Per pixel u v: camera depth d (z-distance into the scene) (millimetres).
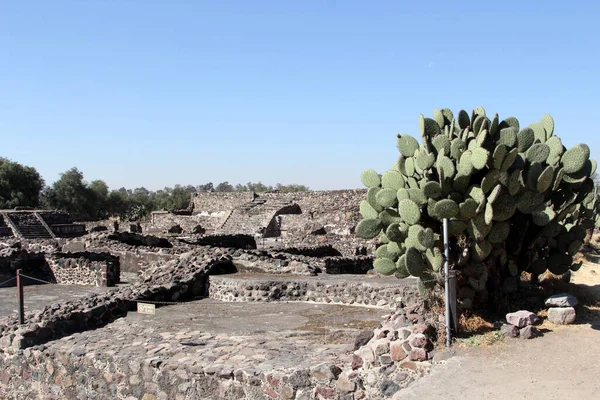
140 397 9453
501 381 7113
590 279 17578
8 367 11227
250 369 8555
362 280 14867
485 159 9055
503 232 9742
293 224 48156
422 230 9047
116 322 12586
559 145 11203
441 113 11367
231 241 33719
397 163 11031
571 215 12977
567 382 7000
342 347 9680
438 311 9055
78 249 26516
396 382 7676
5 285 21484
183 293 15500
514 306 10531
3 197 65688
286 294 15078
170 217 54719
